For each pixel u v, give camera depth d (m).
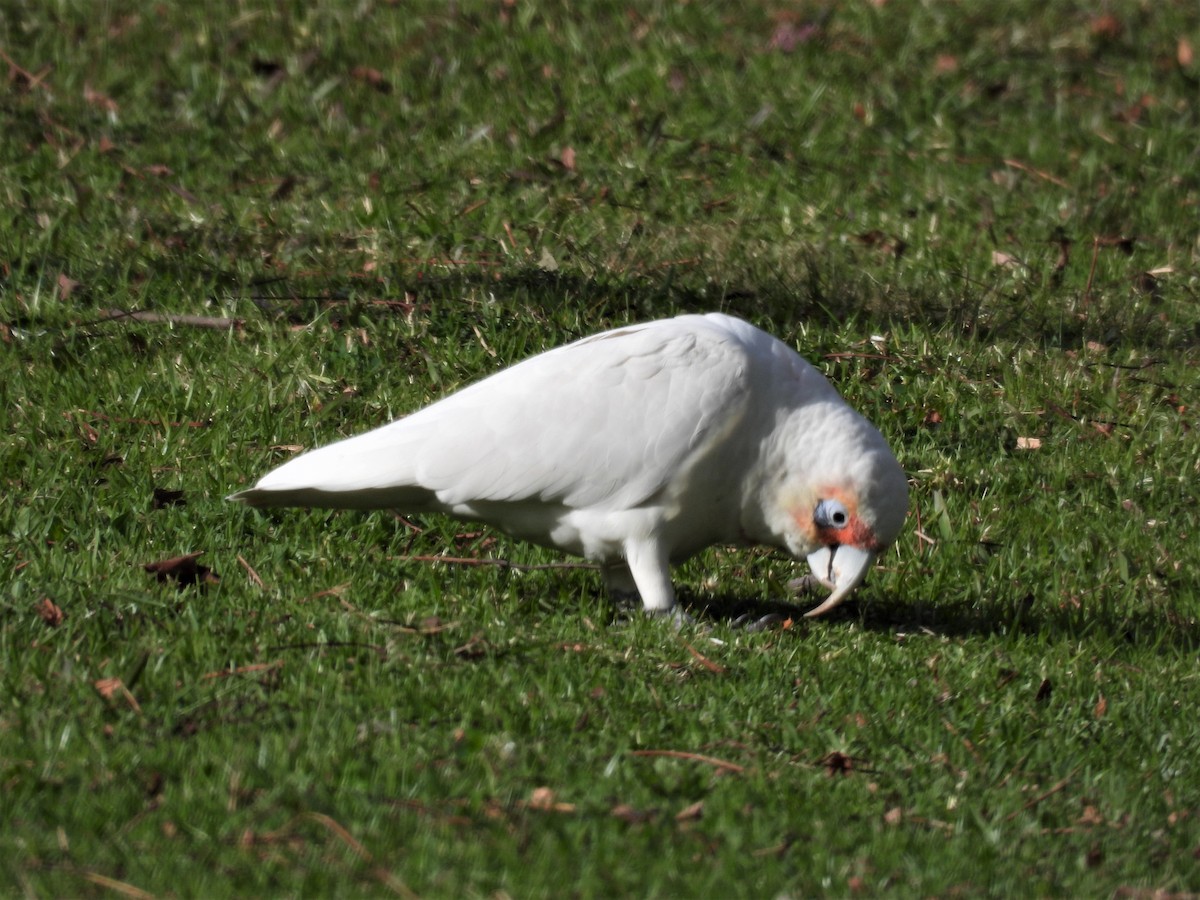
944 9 21.77
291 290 13.51
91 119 16.97
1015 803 7.71
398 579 9.84
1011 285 14.81
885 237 15.54
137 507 10.39
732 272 14.34
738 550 10.90
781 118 18.36
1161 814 7.83
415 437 8.98
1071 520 11.58
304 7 20.00
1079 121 19.09
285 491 9.07
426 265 13.89
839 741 8.05
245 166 16.30
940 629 10.02
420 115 17.72
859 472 8.93
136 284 13.47
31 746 7.15
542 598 9.80
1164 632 10.12
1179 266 15.68
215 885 6.17
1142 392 13.24
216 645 8.40
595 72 19.06
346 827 6.67
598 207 15.71
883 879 6.79
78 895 6.05
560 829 6.81
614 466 8.87
